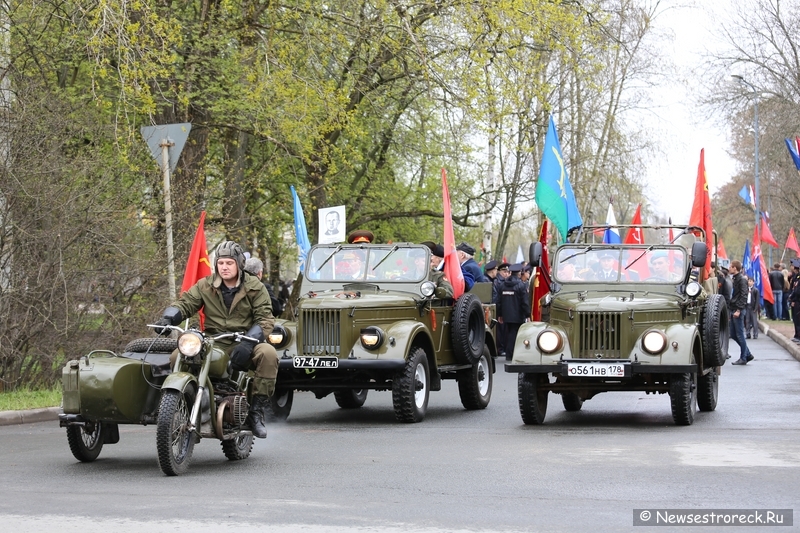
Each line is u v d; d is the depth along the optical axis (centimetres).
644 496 926
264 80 2444
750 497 916
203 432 1087
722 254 4291
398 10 2534
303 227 2306
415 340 1597
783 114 5284
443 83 2586
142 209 2116
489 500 913
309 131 2495
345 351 1531
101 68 2108
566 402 1705
